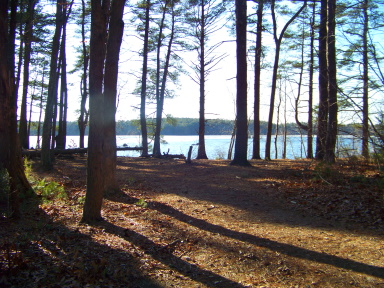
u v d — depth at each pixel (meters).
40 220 5.88
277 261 4.50
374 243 5.01
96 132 5.82
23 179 7.35
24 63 18.47
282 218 6.60
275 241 5.26
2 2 5.66
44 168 11.93
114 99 8.22
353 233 5.53
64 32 15.65
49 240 4.90
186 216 6.73
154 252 4.81
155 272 4.18
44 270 3.94
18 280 3.68
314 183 9.09
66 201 7.53
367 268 4.16
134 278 3.99
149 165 15.05
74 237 5.10
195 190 9.31
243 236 5.52
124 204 7.55
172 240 5.33
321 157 13.29
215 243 5.20
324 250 4.82
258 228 5.96
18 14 12.80
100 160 5.98
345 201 7.22
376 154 8.81
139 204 7.47
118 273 4.04
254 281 3.97
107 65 7.89
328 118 10.78
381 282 3.79
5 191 5.53
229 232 5.73
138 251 4.80
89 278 3.84
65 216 6.28
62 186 8.76
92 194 5.95
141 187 9.72
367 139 6.91
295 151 37.69
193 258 4.67
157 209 7.24
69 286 3.63
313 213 6.83
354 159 11.39
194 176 11.53
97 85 5.71
